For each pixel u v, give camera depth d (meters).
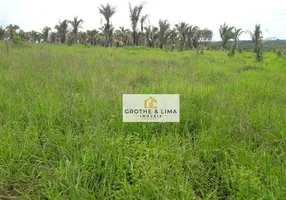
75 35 39.62
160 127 3.48
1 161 2.55
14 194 2.29
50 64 7.37
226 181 2.34
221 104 3.87
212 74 7.77
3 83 5.00
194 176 2.40
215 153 2.81
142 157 2.52
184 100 4.06
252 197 2.08
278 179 2.28
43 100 3.91
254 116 3.62
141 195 2.13
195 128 3.55
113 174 2.37
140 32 34.53
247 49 33.09
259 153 2.72
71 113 3.53
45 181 2.27
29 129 3.05
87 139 2.86
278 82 6.61
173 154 2.64
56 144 2.86
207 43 46.38
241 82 6.48
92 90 4.36
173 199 2.02
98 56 10.85
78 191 2.08
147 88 4.58
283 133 3.13
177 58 13.95
